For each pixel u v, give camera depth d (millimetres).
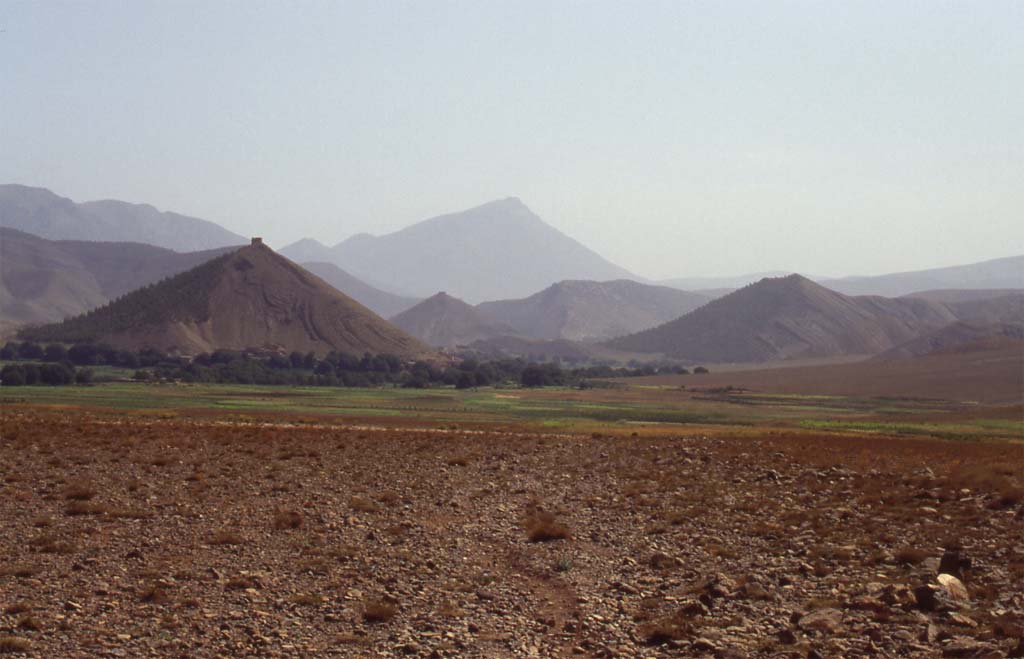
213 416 89062
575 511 32094
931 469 42719
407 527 28250
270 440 55781
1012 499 31609
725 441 61500
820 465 44875
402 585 21000
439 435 65500
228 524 27938
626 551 25188
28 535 25391
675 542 26359
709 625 17438
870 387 185250
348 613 18516
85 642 16156
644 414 121875
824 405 150500
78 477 36875
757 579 21203
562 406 138125
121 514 28688
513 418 108312
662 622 17500
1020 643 14930
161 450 47906
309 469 42344
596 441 61562
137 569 21828
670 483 38594
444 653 15922
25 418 68125
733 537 26953
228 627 17344
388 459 47844
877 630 16625
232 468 41594
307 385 184000
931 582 19672
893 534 26500
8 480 35406
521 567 23266
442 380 199625
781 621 17672
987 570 21531
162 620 17672
